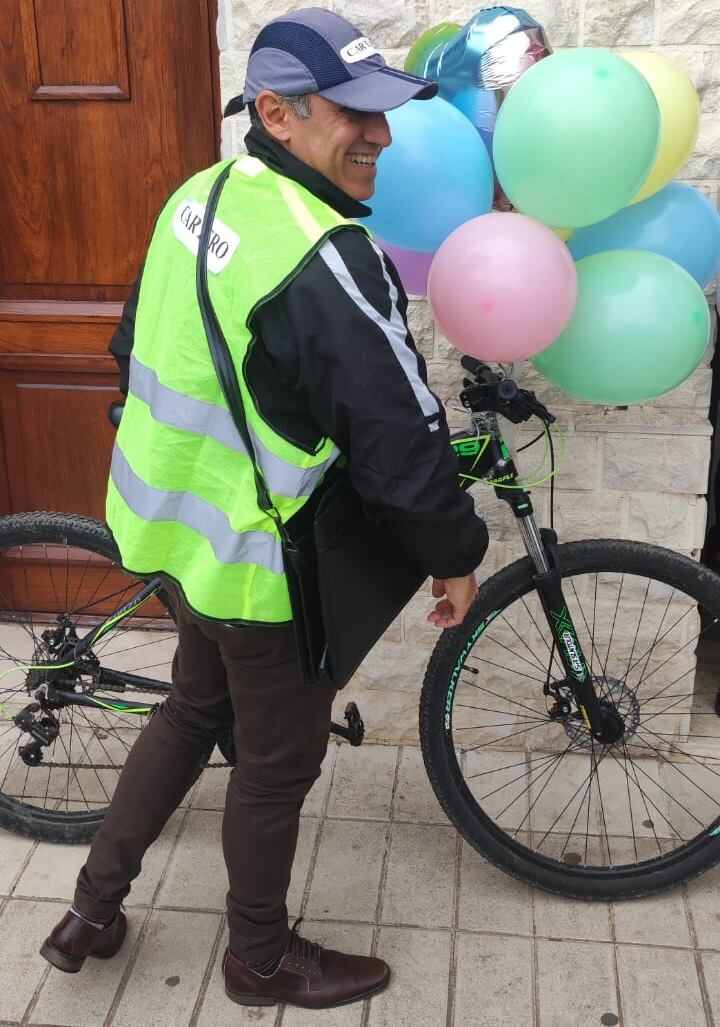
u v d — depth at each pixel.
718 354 2.73
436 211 1.91
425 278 2.15
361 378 1.55
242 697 1.88
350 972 2.14
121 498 1.86
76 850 2.53
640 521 2.65
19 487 3.29
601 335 1.88
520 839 2.54
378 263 1.60
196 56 2.83
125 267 3.04
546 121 1.74
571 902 2.37
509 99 1.83
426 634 2.77
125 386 1.99
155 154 2.93
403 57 2.40
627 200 1.87
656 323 1.86
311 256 1.55
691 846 2.34
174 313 1.70
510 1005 2.12
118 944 2.23
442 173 1.88
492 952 2.24
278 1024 2.09
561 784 2.72
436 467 1.62
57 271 3.06
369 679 2.83
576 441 2.58
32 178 2.98
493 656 2.80
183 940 2.28
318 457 1.66
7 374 3.17
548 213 1.87
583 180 1.77
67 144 2.94
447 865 2.47
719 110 2.35
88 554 3.25
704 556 3.19
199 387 1.68
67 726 2.90
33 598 3.34
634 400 1.98
